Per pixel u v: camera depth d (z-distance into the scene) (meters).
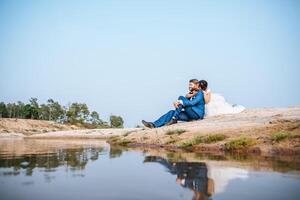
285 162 4.73
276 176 3.47
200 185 3.00
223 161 4.91
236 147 6.85
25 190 2.78
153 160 5.17
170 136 9.88
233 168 4.10
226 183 3.09
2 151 7.59
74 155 6.30
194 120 12.91
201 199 2.46
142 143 10.11
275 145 6.50
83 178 3.41
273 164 4.50
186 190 2.79
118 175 3.60
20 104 93.25
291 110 12.27
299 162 4.70
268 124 8.63
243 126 9.09
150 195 2.60
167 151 7.22
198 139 8.16
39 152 7.19
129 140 11.07
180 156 5.86
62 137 21.52
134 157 5.73
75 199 2.46
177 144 8.53
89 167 4.33
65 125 81.44
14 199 2.45
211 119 12.48
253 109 14.09
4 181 3.23
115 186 2.96
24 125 69.38
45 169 4.12
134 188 2.87
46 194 2.62
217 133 8.68
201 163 4.66
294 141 6.49
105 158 5.60
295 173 3.67
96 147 9.20
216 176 3.49
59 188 2.87
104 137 19.48
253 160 5.03
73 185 3.01
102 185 3.02
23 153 6.91
